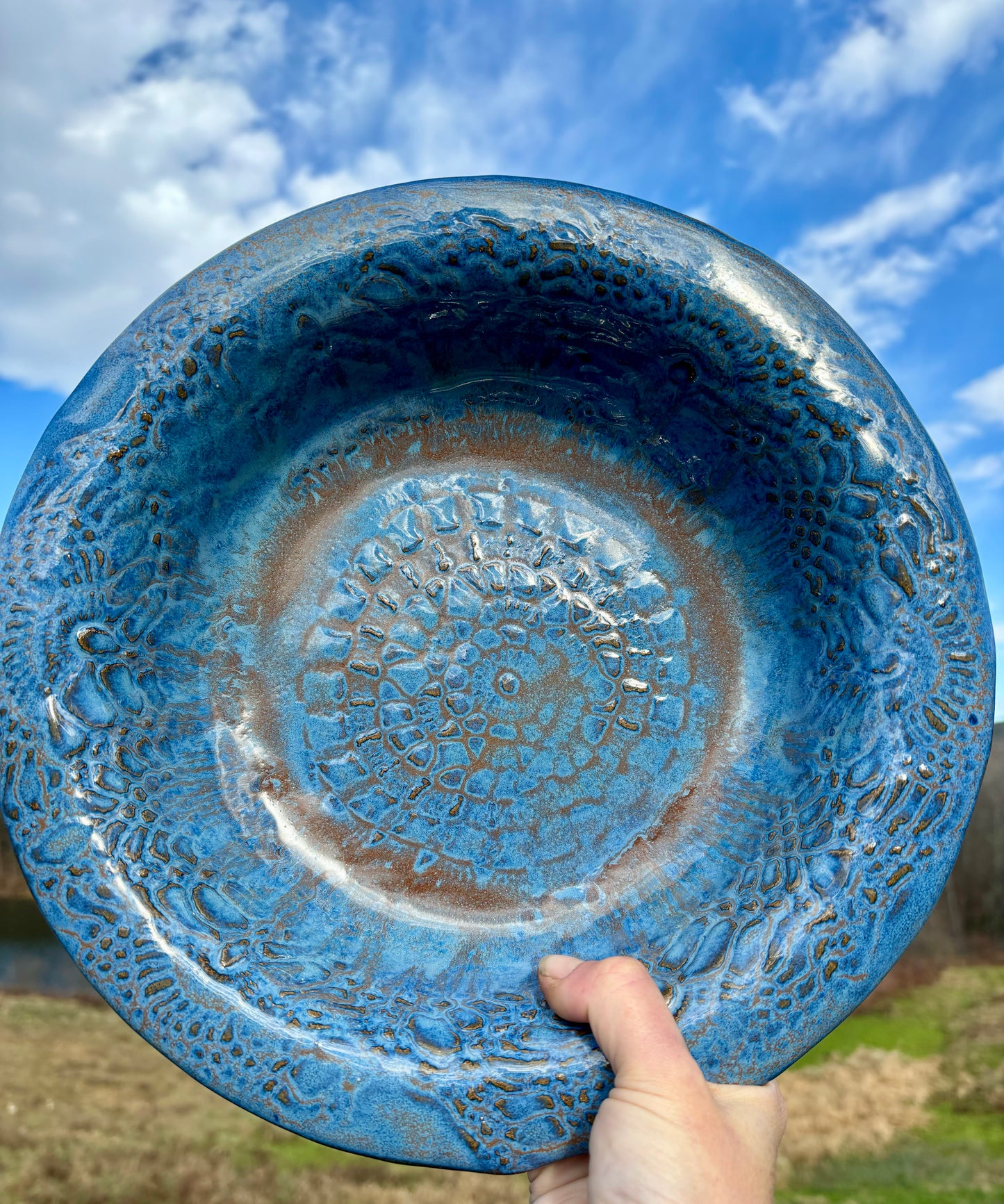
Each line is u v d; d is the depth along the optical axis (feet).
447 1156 2.39
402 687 3.25
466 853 3.13
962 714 2.77
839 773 2.83
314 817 3.15
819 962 2.56
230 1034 2.47
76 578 2.84
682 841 3.13
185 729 3.13
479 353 3.40
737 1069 2.49
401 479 3.44
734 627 3.32
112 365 3.00
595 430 3.47
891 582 2.86
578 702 3.26
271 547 3.34
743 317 2.98
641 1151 2.27
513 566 3.35
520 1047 2.55
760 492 3.25
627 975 2.56
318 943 2.92
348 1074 2.43
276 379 3.17
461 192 3.07
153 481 3.00
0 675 2.74
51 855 2.63
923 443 2.96
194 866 2.87
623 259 2.99
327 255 2.99
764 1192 2.36
